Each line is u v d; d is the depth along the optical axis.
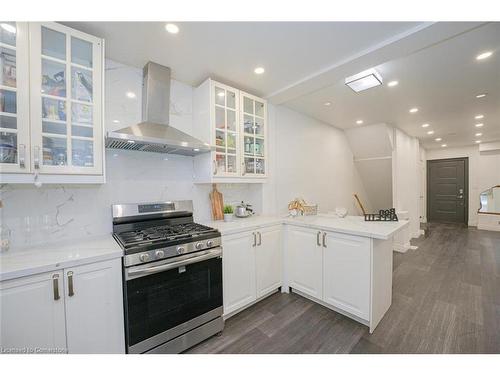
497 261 3.52
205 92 2.22
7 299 1.09
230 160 2.37
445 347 1.67
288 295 2.50
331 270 2.13
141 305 1.45
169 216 2.17
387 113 3.48
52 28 1.36
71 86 1.45
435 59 1.98
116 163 1.94
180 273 1.63
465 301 2.33
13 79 1.26
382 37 1.65
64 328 1.23
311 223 2.31
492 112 3.39
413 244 4.57
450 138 5.40
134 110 2.03
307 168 3.65
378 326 1.93
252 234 2.22
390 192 5.23
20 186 1.52
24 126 1.27
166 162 2.23
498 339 1.74
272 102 2.90
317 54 1.86
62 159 1.46
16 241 1.50
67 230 1.69
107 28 1.52
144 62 1.96
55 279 1.21
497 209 5.92
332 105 3.15
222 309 1.88
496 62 2.02
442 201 7.08
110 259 1.37
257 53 1.84
